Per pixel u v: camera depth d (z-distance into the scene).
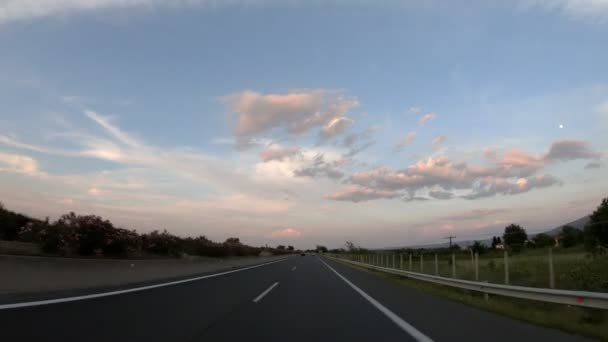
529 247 54.69
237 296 16.16
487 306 14.16
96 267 17.98
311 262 62.62
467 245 70.56
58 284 15.34
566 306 13.95
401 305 14.66
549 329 10.23
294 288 20.09
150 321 10.05
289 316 11.66
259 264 53.19
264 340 8.50
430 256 59.34
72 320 9.64
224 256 59.00
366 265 46.84
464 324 10.81
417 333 9.47
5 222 27.97
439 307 14.32
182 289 18.08
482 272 25.22
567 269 21.23
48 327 8.77
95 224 27.59
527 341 8.76
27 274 13.97
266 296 16.45
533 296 13.67
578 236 41.94
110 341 7.80
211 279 24.67
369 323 10.73
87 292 15.20
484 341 8.71
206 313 11.70
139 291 16.58
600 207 29.61
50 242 25.08
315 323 10.62
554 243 52.09
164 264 25.95
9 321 9.22
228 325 9.98
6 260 13.30
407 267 37.59
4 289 12.98
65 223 26.81
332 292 18.69
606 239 28.75
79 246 26.48
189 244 51.47
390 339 8.81
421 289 21.19
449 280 20.78
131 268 21.31
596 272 17.36
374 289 20.77
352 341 8.59
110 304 12.51
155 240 39.97
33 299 12.52
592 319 11.48
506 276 16.92
